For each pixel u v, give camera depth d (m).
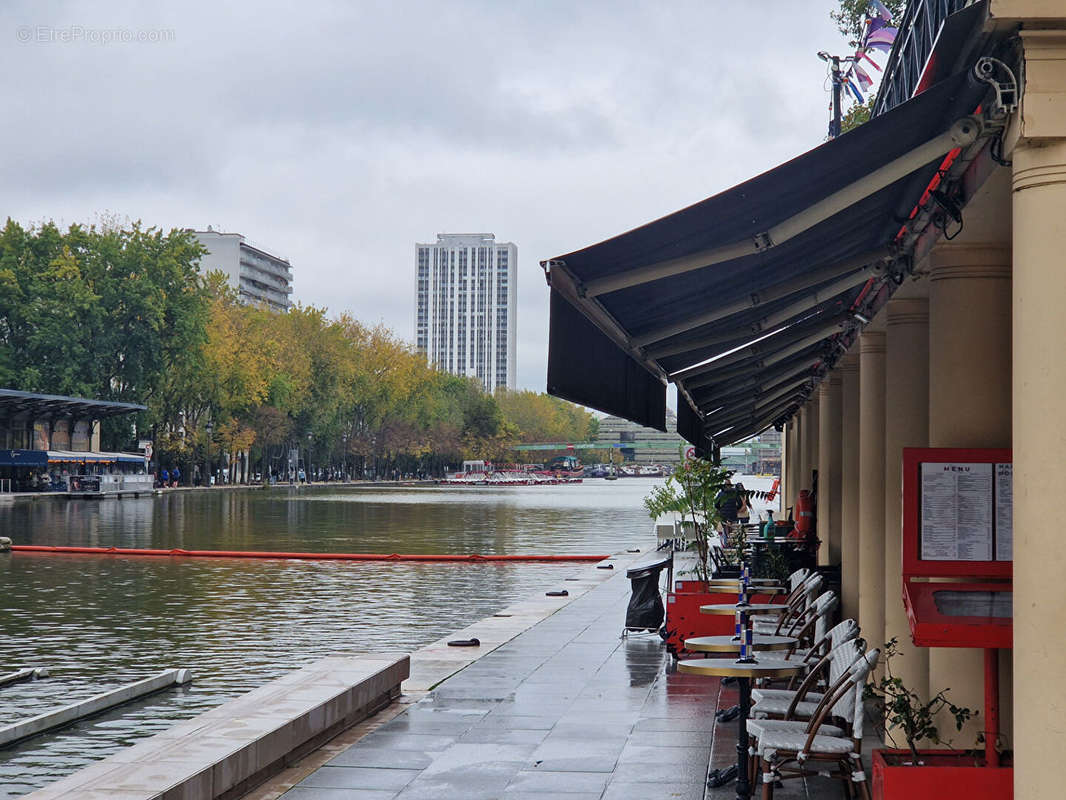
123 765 7.13
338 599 22.20
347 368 119.62
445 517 54.31
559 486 143.00
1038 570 4.37
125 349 84.81
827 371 15.38
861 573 10.49
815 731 6.66
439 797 7.57
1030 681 4.39
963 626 5.69
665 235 5.05
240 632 17.78
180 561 30.69
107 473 85.19
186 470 103.06
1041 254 4.39
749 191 4.79
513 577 26.56
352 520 50.78
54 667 14.81
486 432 168.50
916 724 6.54
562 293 5.39
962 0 5.80
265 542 37.16
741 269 6.34
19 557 31.47
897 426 8.84
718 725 9.76
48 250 84.38
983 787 5.55
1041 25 4.27
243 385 95.69
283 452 119.94
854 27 22.64
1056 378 4.35
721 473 16.66
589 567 27.09
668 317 6.92
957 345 6.95
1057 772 4.32
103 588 24.02
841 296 10.03
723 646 8.80
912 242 7.39
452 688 11.56
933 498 6.56
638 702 10.81
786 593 14.11
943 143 4.70
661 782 7.93
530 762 8.50
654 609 15.42
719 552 21.14
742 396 16.47
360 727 9.73
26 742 10.71
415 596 22.72
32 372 79.75
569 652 13.99
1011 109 4.43
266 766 8.01
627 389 7.49
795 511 26.19
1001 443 6.89
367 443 134.00
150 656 15.62
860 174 5.00
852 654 7.16
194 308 86.75
